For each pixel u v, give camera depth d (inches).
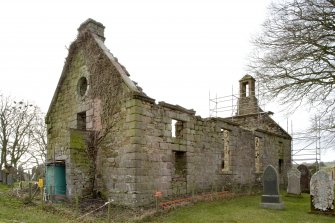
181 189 585.6
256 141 920.3
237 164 776.3
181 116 607.8
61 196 552.4
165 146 560.1
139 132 513.7
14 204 517.0
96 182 566.3
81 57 658.2
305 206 589.3
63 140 677.9
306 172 879.7
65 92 695.1
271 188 551.5
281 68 519.2
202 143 657.6
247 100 1064.2
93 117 602.2
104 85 585.6
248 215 470.9
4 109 1266.0
